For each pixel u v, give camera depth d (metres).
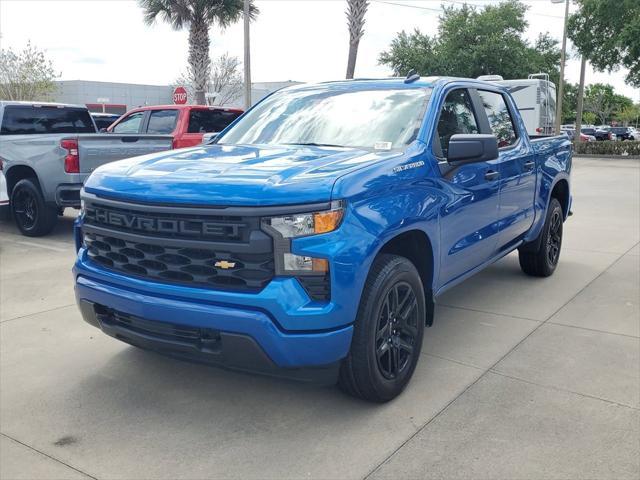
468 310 5.35
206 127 11.26
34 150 8.29
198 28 25.28
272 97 4.97
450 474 2.87
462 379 3.90
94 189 3.52
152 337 3.24
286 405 3.56
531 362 4.18
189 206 3.06
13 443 3.17
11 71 30.98
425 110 4.08
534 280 6.37
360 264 3.08
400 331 3.59
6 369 4.09
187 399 3.65
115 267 3.43
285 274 2.98
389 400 3.58
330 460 3.00
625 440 3.15
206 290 3.06
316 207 2.97
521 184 5.27
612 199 13.22
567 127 56.97
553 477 2.84
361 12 18.88
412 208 3.52
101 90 40.59
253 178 3.11
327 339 3.02
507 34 34.16
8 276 6.52
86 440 3.20
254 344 2.97
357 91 4.52
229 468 2.94
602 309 5.36
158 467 2.96
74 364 4.17
